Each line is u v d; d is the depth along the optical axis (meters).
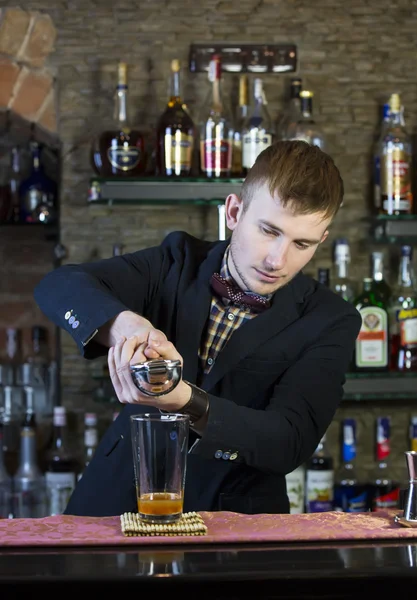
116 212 3.00
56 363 3.10
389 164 2.90
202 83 3.01
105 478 1.76
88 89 2.99
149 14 3.01
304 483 2.88
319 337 1.70
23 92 2.98
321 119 3.06
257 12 3.03
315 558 1.12
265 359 1.69
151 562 1.09
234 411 1.43
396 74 3.07
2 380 3.08
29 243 3.19
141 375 1.26
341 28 3.06
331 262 3.05
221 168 2.82
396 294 2.95
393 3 3.07
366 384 2.85
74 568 1.06
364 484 3.03
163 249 1.88
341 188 1.53
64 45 2.99
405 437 3.06
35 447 2.93
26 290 3.19
